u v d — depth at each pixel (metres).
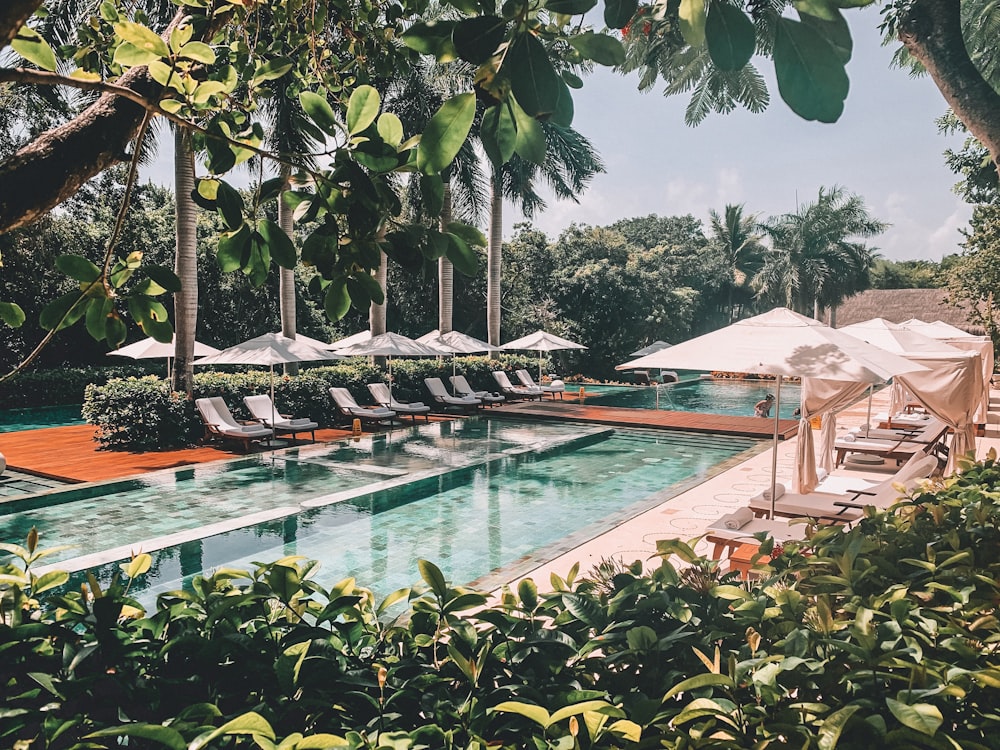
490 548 9.02
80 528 9.62
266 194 1.62
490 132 1.25
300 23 2.96
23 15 0.97
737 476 12.71
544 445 16.19
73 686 1.83
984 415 16.61
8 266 22.83
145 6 12.96
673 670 1.99
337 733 1.80
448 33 1.21
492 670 2.05
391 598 2.37
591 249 36.97
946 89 4.39
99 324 1.53
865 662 1.98
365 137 1.43
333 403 18.92
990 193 25.70
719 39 1.01
